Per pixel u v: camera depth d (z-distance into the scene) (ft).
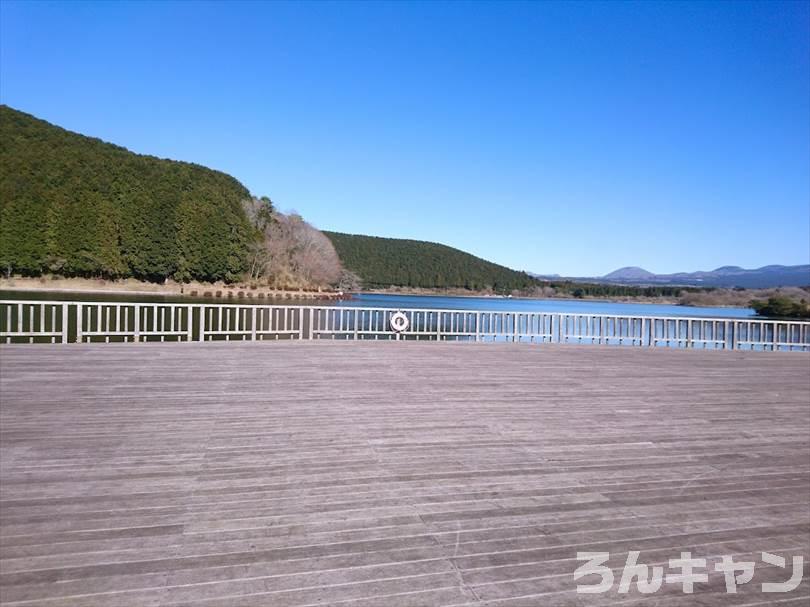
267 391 21.88
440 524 10.30
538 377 27.50
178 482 12.05
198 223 171.94
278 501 11.16
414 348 38.91
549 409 20.33
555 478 13.07
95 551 8.89
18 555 8.70
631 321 57.16
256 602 7.56
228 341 39.83
